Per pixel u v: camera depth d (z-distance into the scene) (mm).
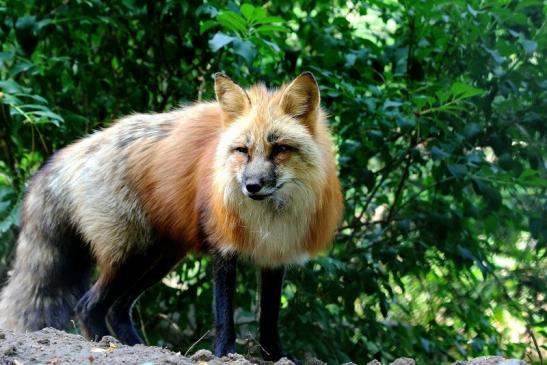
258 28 8766
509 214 10391
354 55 9906
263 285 7773
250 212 7227
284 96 7203
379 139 9727
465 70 9984
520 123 9984
